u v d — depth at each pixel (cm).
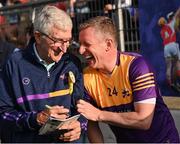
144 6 540
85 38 315
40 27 306
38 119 303
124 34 567
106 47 316
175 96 516
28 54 319
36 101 314
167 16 518
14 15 711
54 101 317
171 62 518
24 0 814
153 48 535
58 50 309
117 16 570
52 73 319
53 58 313
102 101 329
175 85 514
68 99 321
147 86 313
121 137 335
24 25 682
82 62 340
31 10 671
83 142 330
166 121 330
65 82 321
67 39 308
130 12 560
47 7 311
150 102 312
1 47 516
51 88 317
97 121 332
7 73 319
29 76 316
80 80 328
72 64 327
